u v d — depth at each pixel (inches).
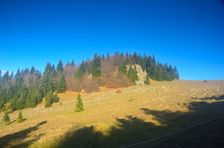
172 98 3390.7
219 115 1883.6
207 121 1716.3
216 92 3494.1
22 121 3363.7
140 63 7770.7
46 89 5782.5
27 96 5221.5
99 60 7628.0
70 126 2289.6
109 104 3693.4
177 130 1689.2
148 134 1734.7
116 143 1631.4
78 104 3469.5
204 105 2546.8
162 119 2158.0
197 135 1310.3
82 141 1752.0
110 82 6446.9
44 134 2084.2
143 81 6515.8
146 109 2810.0
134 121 2228.1
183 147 1160.2
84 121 2598.4
